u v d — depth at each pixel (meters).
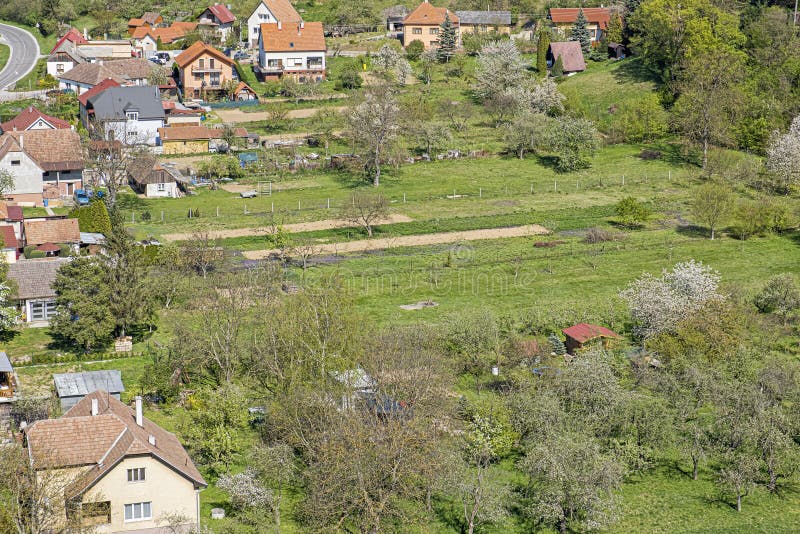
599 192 144.75
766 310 105.12
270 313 86.88
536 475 71.38
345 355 81.00
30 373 86.81
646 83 182.25
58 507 60.88
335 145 163.62
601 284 111.19
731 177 147.75
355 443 68.50
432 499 72.19
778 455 76.75
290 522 68.12
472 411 80.00
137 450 63.00
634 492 75.00
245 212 133.00
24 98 182.88
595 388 79.88
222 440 73.19
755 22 184.75
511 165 157.25
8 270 99.00
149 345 92.88
